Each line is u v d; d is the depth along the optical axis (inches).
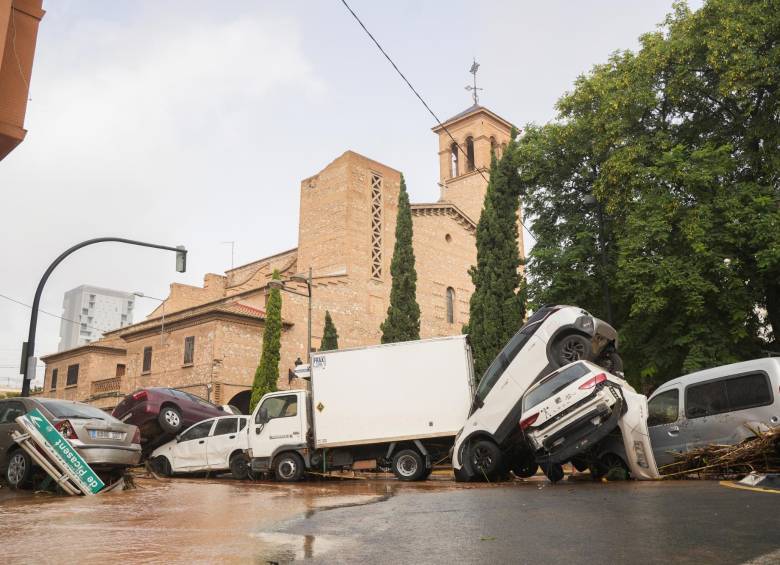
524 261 906.1
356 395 594.6
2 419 485.7
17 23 412.8
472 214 1895.9
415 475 579.5
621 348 768.3
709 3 740.0
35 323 671.1
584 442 438.3
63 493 434.9
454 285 1722.4
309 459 607.2
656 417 486.3
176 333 1373.0
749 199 697.0
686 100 789.9
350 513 309.0
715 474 429.1
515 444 523.8
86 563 189.2
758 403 429.7
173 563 188.2
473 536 226.8
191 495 433.4
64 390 1727.4
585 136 843.4
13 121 401.7
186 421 752.3
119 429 484.4
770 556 172.7
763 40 700.7
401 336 1119.0
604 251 790.5
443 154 2080.5
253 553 203.5
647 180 738.2
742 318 688.4
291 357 1342.3
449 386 579.2
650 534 212.2
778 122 722.8
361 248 1521.9
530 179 906.1
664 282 682.2
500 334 880.9
